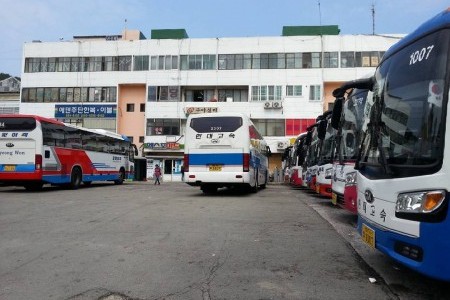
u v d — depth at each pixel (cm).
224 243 633
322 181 1206
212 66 4122
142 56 4225
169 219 870
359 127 799
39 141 1596
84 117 4269
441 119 358
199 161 1513
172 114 4119
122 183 2673
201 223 820
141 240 653
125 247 604
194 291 416
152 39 4266
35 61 4362
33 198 1361
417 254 363
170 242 638
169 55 4181
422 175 363
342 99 684
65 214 947
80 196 1456
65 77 4316
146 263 518
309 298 397
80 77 4294
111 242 638
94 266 505
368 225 465
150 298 397
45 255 558
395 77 456
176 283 441
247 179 1497
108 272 480
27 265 510
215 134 1512
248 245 620
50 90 4325
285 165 3180
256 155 1764
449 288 429
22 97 4350
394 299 397
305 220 877
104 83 4266
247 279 455
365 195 477
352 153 805
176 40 4191
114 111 4241
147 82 4181
